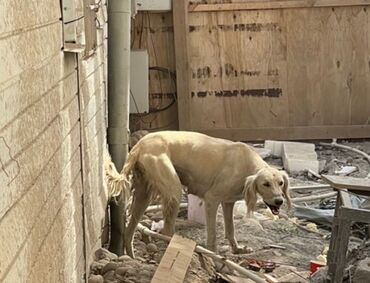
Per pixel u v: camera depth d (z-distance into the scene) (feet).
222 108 26.94
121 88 14.34
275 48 26.58
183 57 26.07
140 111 25.81
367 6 26.32
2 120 5.32
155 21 26.22
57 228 8.07
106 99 15.44
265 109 26.94
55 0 8.21
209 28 26.32
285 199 13.93
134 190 14.35
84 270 10.72
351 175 22.25
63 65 8.84
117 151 14.69
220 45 26.48
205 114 26.91
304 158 23.29
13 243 5.59
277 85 26.86
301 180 21.85
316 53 26.68
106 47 15.89
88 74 11.85
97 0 13.53
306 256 14.88
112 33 14.08
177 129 26.96
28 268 6.22
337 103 27.02
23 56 6.20
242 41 26.50
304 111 27.04
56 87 8.24
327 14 26.40
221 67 26.66
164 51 26.48
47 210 7.37
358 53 26.71
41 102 7.13
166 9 25.66
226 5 26.07
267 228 16.75
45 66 7.45
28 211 6.27
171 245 12.68
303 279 12.74
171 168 13.92
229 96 26.84
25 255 6.08
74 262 9.55
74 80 9.96
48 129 7.57
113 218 14.37
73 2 9.19
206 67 26.63
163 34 26.32
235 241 14.92
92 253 12.01
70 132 9.44
